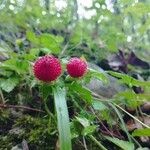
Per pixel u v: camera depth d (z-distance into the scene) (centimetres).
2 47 10
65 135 6
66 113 7
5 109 9
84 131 7
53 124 8
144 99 9
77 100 8
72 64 7
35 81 8
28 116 9
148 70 15
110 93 10
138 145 8
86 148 7
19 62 9
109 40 13
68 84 7
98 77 8
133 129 9
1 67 9
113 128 9
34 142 8
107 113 8
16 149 8
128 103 9
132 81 9
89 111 9
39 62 7
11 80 9
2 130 8
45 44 10
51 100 9
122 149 8
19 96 10
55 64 7
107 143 8
